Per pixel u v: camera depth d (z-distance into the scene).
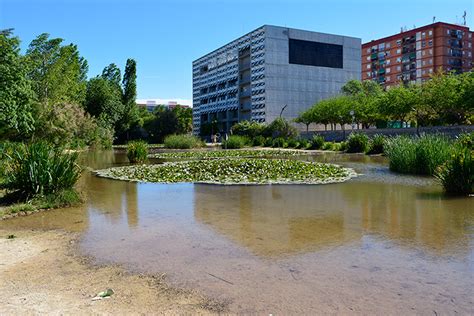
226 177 14.55
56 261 5.42
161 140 76.00
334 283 4.52
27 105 27.44
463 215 7.98
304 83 75.88
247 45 78.94
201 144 48.19
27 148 10.59
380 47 99.88
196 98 104.25
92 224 7.66
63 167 9.92
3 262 5.39
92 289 4.41
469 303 3.97
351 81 71.88
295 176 14.48
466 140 15.56
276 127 51.53
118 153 37.16
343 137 46.84
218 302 4.04
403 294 4.20
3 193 10.40
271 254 5.63
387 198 10.12
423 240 6.26
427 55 88.56
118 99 67.62
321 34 77.44
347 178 14.02
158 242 6.32
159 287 4.45
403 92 42.38
